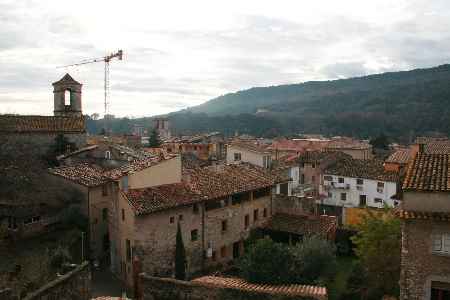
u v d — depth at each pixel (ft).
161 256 115.34
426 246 69.46
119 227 118.62
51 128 188.65
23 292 84.48
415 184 71.82
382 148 387.75
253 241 139.23
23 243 121.60
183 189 126.62
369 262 97.81
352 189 201.67
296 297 79.10
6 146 167.12
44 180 147.43
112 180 120.57
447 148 180.75
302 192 200.85
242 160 200.64
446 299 68.90
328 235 140.36
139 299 92.58
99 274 123.44
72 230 131.85
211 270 129.80
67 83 215.51
